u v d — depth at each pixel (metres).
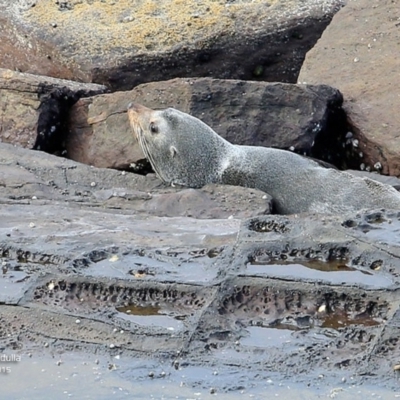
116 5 35.88
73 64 34.31
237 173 26.67
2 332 17.50
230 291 17.78
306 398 15.43
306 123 28.67
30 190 25.23
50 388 16.03
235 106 28.75
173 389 15.86
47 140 29.95
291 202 25.69
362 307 17.27
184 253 19.09
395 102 29.91
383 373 15.81
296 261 18.53
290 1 35.06
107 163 29.12
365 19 33.22
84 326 17.39
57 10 35.91
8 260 19.42
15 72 30.62
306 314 17.31
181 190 25.69
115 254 19.23
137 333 17.08
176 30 34.53
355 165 29.81
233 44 34.38
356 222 19.55
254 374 16.03
